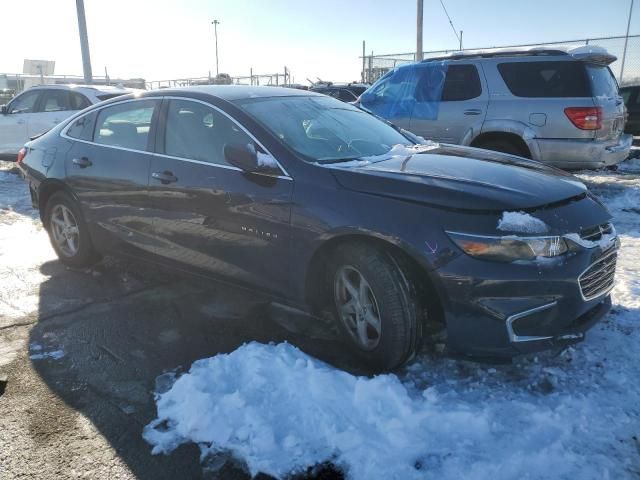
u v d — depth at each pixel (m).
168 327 3.79
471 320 2.80
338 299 3.29
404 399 2.76
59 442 2.62
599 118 6.89
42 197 4.97
